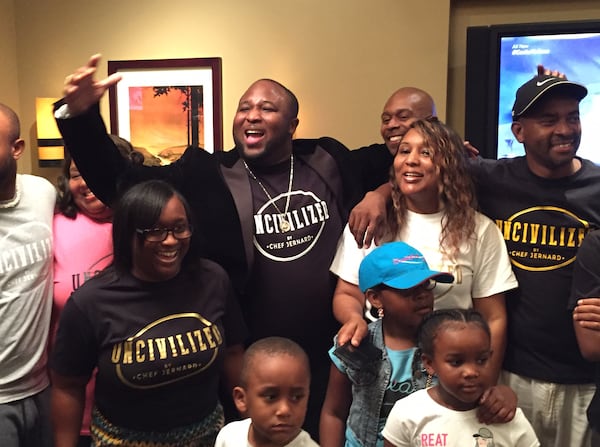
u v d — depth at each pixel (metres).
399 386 1.49
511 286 1.76
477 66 2.77
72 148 1.71
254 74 3.09
